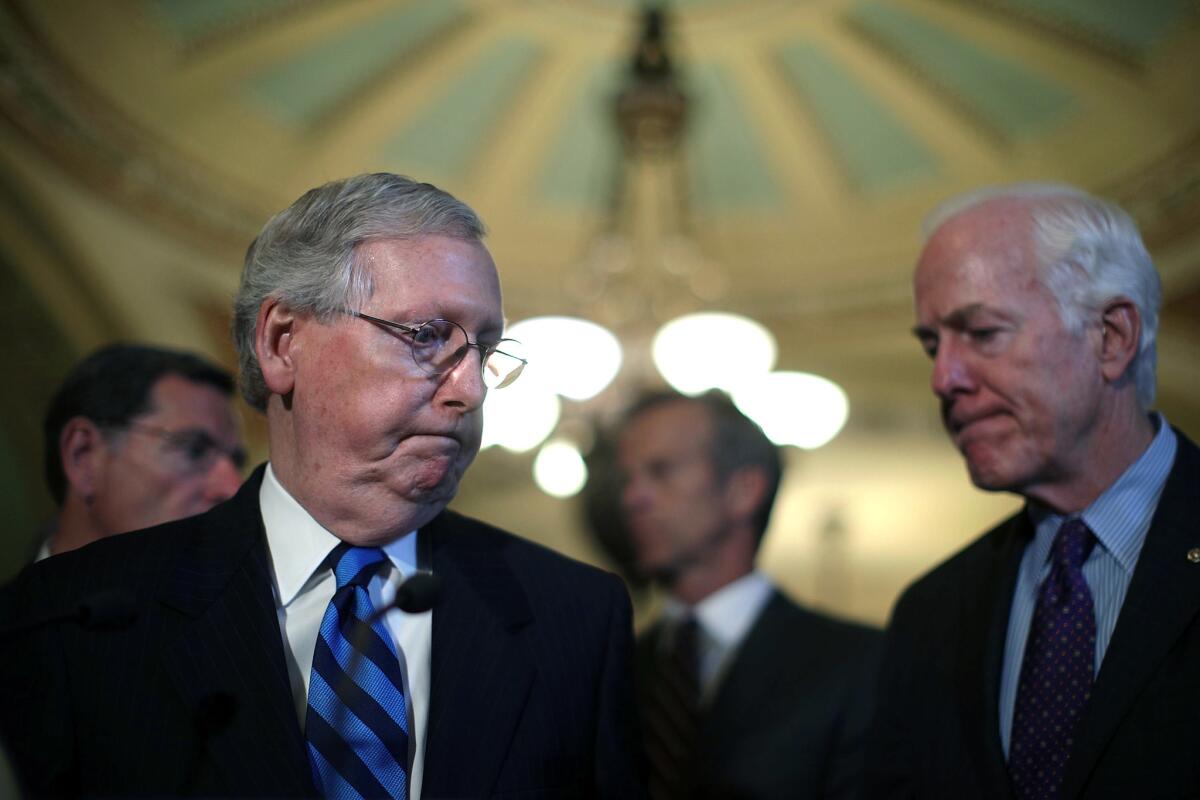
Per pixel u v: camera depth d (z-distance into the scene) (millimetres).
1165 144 5891
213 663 1325
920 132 6523
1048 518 1807
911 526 8609
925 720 1818
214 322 6801
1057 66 5875
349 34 5879
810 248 7246
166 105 5789
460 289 1389
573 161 6879
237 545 1428
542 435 4402
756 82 6312
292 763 1275
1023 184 1872
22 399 6570
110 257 6246
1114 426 1729
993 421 1748
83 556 1426
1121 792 1488
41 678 1300
